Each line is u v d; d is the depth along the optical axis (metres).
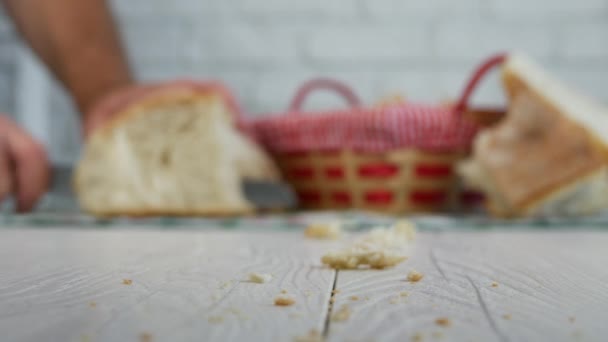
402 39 1.19
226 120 0.80
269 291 0.31
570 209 0.75
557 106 0.74
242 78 1.21
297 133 0.87
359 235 0.60
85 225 0.66
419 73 1.19
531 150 0.75
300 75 1.20
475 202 0.86
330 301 0.29
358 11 1.19
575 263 0.43
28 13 0.84
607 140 0.71
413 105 0.82
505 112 0.82
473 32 1.18
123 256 0.46
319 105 1.20
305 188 0.88
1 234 0.59
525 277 0.37
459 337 0.22
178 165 0.76
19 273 0.37
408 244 0.54
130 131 0.76
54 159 1.23
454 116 0.81
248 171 0.81
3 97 1.25
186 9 1.21
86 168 0.76
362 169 0.82
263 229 0.64
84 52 0.84
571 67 1.17
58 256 0.46
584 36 1.17
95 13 0.85
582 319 0.25
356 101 1.02
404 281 0.35
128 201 0.74
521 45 1.18
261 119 0.91
